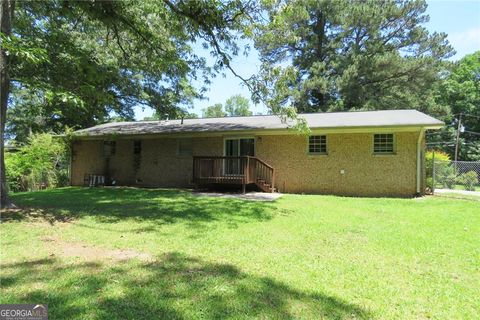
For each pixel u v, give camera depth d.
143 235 5.55
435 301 3.14
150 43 10.22
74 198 10.65
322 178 12.98
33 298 3.00
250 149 14.16
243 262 4.18
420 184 12.09
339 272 3.88
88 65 8.96
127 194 11.97
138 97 18.50
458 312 2.92
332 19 25.77
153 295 3.11
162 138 15.70
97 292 3.15
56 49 8.88
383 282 3.59
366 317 2.80
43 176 16.89
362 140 12.52
